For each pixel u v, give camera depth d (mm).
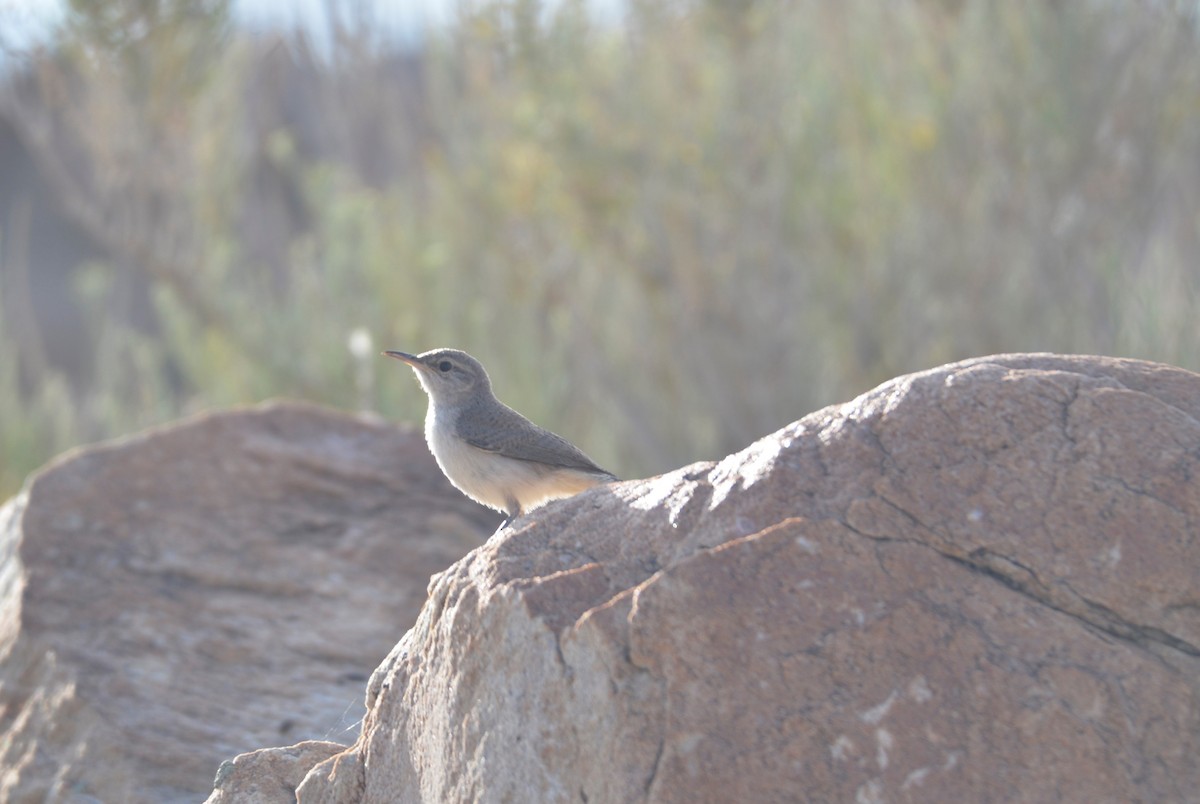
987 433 4922
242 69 21000
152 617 8836
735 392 17203
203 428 10633
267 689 8352
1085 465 4809
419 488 10750
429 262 17703
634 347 17734
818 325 17062
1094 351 15555
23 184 37844
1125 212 16406
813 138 17016
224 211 20000
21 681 8406
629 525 5180
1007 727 4441
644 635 4578
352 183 20672
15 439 18141
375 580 9602
